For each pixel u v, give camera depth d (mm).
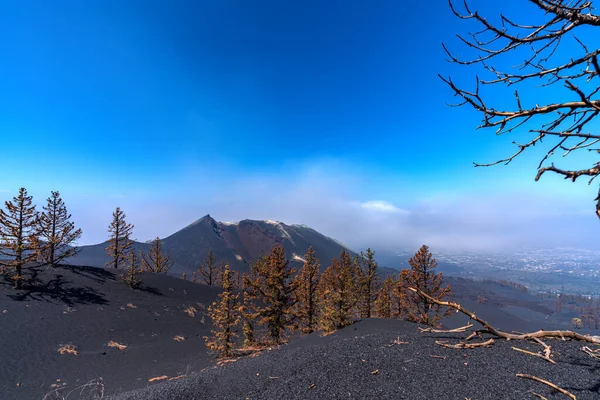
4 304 22203
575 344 4691
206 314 33906
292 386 5156
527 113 1558
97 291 30109
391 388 4297
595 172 1354
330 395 4492
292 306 23219
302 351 7316
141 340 22859
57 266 33312
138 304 30188
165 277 41375
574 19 1335
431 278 20266
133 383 14133
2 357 15883
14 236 24969
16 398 12422
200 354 21109
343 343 7102
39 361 16250
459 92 1594
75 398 12344
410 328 14156
